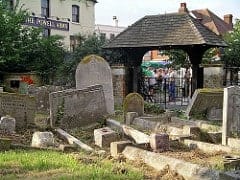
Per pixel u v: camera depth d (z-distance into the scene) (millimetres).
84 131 14594
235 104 12461
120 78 23578
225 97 12344
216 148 10727
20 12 27562
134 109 17578
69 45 39094
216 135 12719
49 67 27156
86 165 8906
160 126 14453
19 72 25875
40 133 11688
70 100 15016
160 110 20094
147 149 10508
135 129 14039
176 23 23828
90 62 18391
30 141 12211
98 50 29828
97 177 7809
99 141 11922
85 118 15398
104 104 16031
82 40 34094
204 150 10852
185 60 30625
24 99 14445
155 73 35000
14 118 13844
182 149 11008
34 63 26344
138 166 8945
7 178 7746
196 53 22953
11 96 14273
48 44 26953
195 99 17078
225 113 12320
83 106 15359
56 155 9844
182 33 23000
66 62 28875
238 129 12531
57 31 38125
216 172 7438
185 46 22906
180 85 29125
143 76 26844
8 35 24672
